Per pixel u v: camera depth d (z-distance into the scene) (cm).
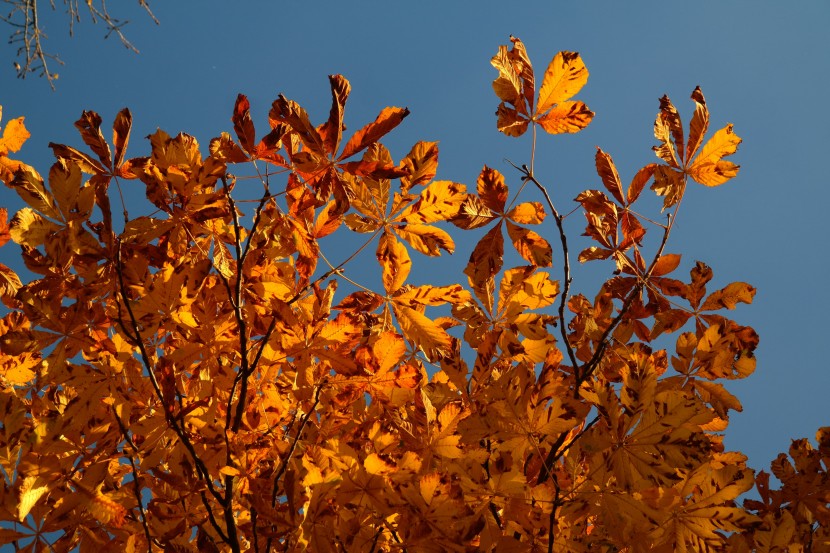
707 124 422
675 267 430
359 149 391
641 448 390
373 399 423
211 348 409
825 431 449
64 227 396
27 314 397
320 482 394
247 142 393
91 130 401
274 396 417
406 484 393
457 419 404
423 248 409
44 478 400
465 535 390
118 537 410
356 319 403
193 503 417
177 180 396
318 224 405
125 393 404
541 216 412
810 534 441
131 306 400
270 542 397
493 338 417
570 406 397
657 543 400
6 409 398
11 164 411
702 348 423
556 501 395
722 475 402
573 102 407
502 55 407
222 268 410
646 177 423
